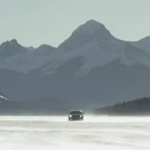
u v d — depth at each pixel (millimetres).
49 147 103375
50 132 161125
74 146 105938
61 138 132000
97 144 111438
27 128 191750
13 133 155250
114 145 108375
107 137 135875
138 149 98312
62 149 98750
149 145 107938
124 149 98375
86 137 136125
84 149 98812
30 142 117750
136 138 131500
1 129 182875
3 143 114625
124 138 131625
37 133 155375
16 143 114562
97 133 155250
